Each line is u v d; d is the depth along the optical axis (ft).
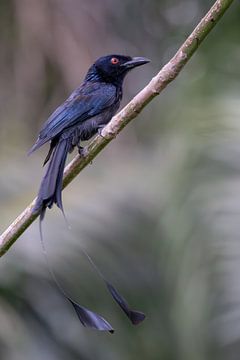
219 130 39.17
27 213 23.47
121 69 31.27
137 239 42.73
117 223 42.27
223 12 22.43
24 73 45.24
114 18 50.26
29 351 38.68
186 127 40.47
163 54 54.34
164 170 42.11
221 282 35.91
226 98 40.68
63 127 27.84
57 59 45.57
